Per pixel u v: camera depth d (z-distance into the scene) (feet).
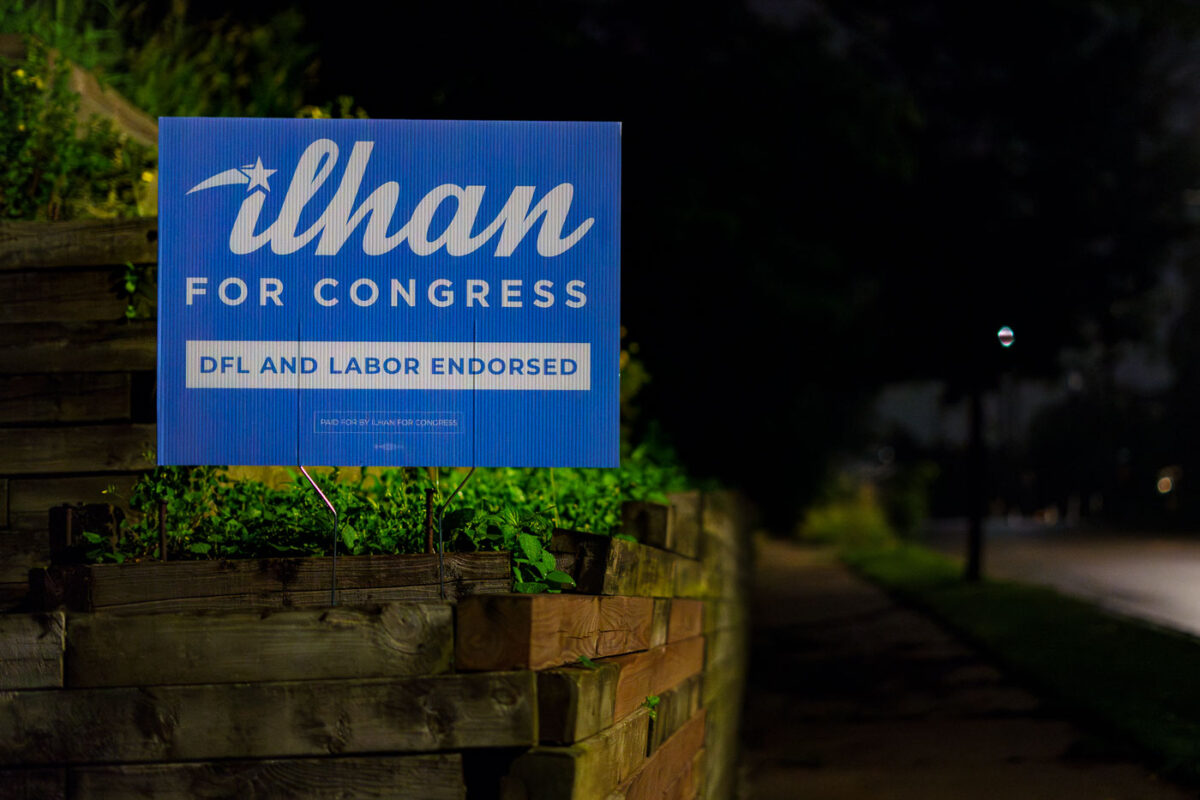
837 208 45.68
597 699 9.97
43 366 14.56
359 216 11.94
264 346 11.80
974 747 28.86
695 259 35.65
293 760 9.37
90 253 14.58
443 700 9.30
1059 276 63.62
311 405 11.80
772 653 48.08
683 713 15.84
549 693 9.36
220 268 11.81
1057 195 63.00
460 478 15.98
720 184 36.37
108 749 9.45
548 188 12.06
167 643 9.50
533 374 11.94
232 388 11.77
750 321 37.81
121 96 24.75
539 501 15.70
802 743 30.40
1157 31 62.39
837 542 143.33
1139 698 32.65
